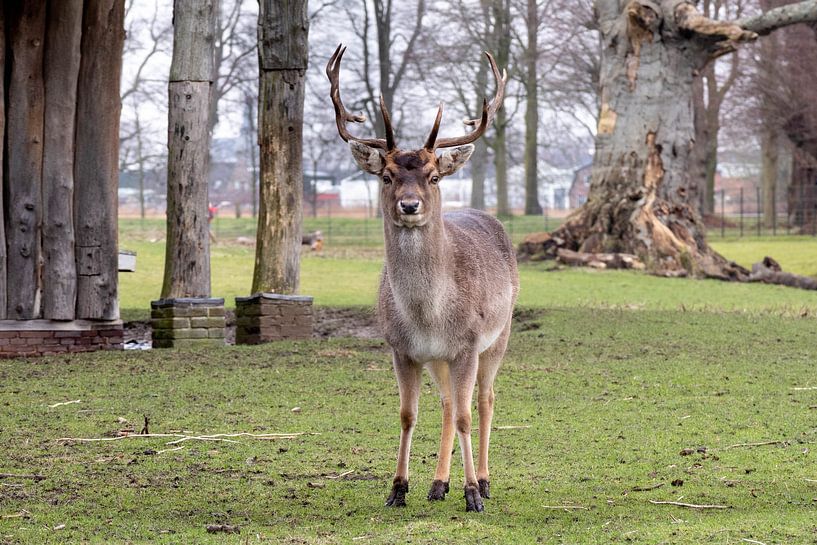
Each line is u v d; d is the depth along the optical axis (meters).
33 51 14.44
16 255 14.43
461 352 7.46
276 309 16.05
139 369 13.08
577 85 52.94
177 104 15.48
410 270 7.17
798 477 8.17
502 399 11.48
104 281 14.89
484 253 8.00
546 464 8.78
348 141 7.72
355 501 7.55
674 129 28.80
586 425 10.23
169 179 15.58
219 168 103.44
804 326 17.06
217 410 10.73
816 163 49.44
